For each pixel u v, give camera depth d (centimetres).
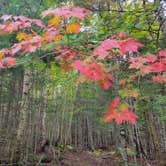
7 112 617
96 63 131
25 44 157
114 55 159
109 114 134
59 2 246
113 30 207
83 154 923
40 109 727
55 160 695
